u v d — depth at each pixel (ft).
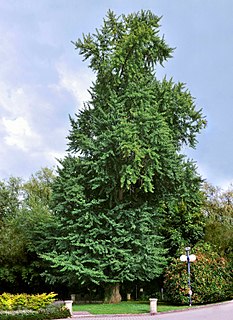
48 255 78.07
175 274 79.20
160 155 75.77
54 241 83.61
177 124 87.76
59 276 87.10
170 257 84.38
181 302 77.30
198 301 76.54
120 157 76.74
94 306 74.38
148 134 75.31
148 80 82.79
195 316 55.98
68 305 64.18
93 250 74.13
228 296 82.07
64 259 75.51
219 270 80.12
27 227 97.71
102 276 73.56
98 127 80.18
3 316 57.41
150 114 75.87
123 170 73.82
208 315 56.59
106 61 82.64
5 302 63.00
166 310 66.59
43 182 137.90
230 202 128.26
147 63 89.30
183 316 56.85
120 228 76.18
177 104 85.35
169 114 84.33
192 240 96.73
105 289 82.53
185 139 89.97
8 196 130.31
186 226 95.61
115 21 87.04
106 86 84.94
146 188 74.33
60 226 77.46
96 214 78.38
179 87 87.81
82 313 65.05
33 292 104.47
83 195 76.79
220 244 96.99
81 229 76.38
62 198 79.00
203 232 98.37
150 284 98.68
